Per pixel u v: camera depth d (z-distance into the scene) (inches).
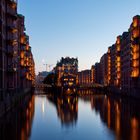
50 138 1841.8
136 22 5260.8
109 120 2559.1
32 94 7751.0
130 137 1824.6
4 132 1952.5
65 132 2048.5
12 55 3624.5
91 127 2225.6
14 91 3796.8
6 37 3486.7
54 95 7273.6
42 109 3577.8
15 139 1765.5
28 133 1963.6
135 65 5315.0
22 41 5565.9
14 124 2261.3
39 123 2426.2
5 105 2682.1
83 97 6289.4
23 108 3555.6
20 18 5393.7
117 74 7564.0
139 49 5098.4
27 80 7165.4
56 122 2500.0
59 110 3484.3
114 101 4788.4
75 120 2625.5
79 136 1905.8
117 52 7514.8
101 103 4453.7
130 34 5851.4
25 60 6343.5
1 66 3031.5
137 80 5162.4
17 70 4525.1
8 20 3540.8
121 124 2315.5
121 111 3240.7
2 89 2984.7
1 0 3063.5
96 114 3048.7
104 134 1940.2
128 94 5767.7
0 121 2363.4
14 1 3978.8
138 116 2765.7
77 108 3727.9
